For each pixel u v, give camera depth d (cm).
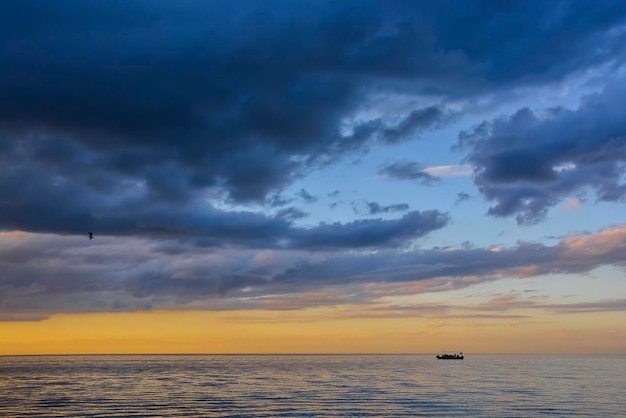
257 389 16825
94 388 17475
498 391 15088
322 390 16225
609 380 19362
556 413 10500
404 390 15838
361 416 10388
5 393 15588
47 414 10950
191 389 16988
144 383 19812
